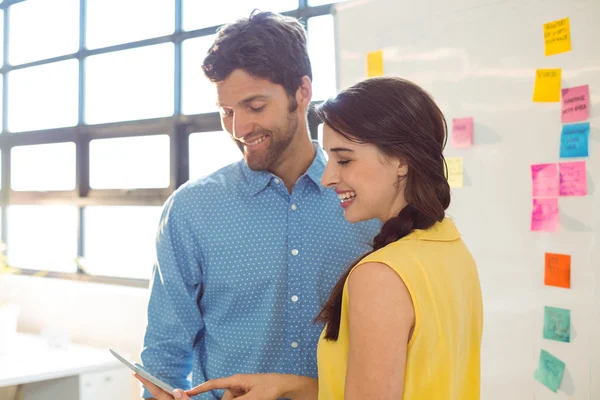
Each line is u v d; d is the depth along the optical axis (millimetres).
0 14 4262
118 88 3602
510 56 2160
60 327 3580
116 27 3611
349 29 2531
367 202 976
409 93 958
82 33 3729
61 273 3861
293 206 1360
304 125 1383
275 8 2945
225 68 1281
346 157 967
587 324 2010
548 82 2082
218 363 1382
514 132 2160
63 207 3893
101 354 2857
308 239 1360
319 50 2764
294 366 1342
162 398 1141
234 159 3156
